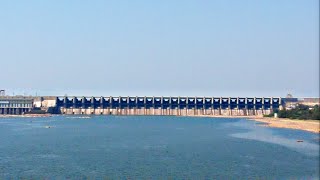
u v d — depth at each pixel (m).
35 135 187.12
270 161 109.62
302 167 100.81
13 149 134.88
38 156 119.19
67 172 94.94
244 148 138.12
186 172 94.75
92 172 95.00
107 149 135.50
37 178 89.06
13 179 88.06
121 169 98.50
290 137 177.75
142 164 105.19
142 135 190.25
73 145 146.88
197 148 138.12
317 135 187.50
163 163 106.56
